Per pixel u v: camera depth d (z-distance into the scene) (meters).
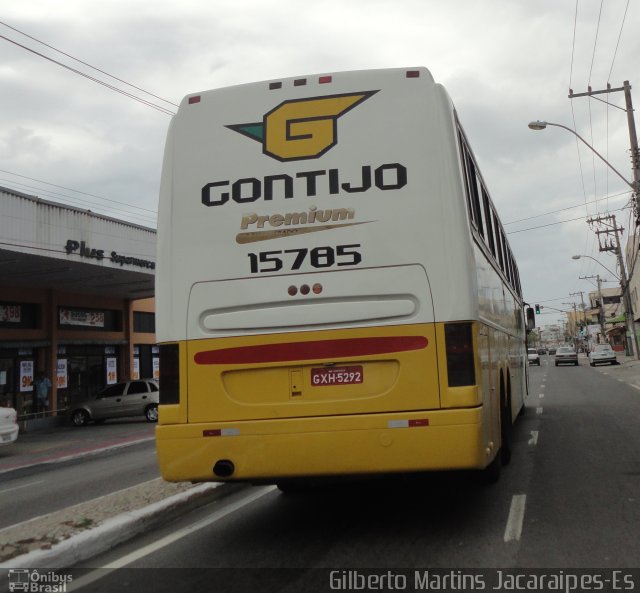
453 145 5.77
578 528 5.93
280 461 5.57
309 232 5.80
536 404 18.97
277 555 5.59
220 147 6.06
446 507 6.92
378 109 5.88
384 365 5.59
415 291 5.59
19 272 22.77
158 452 5.78
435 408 5.46
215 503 7.96
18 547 5.62
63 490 10.20
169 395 5.84
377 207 5.74
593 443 11.05
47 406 25.44
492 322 7.59
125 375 30.67
